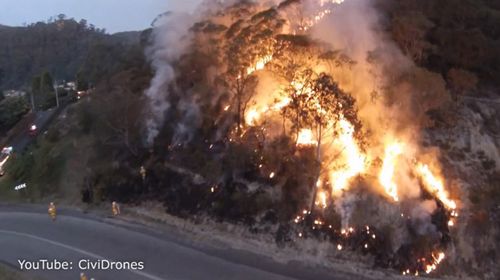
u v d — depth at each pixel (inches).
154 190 2333.9
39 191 2657.5
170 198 2257.6
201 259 1854.1
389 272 1716.3
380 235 1791.3
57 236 2143.2
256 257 1843.0
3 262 1948.8
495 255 1769.2
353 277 1702.8
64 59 7234.3
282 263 1798.7
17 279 1782.7
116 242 2031.3
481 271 1733.5
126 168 2486.5
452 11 2354.8
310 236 1877.5
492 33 2402.8
